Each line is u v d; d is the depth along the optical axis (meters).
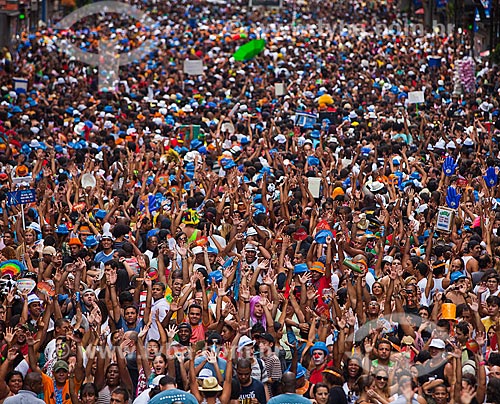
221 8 162.12
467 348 26.62
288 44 108.88
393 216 36.91
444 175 43.81
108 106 67.25
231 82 82.94
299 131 57.72
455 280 29.98
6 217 36.22
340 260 31.45
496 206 40.78
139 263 30.58
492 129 59.62
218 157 50.19
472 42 99.00
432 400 24.56
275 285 29.56
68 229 36.28
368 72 88.81
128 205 39.47
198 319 27.48
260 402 24.98
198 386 24.83
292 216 38.47
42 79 86.94
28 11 132.25
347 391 25.61
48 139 55.09
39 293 29.42
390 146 51.41
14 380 24.67
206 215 37.47
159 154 51.84
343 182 44.47
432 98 74.19
